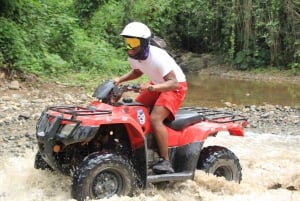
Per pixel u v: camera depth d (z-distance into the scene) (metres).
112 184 5.57
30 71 13.96
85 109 5.79
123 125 5.88
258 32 23.77
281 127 11.34
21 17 14.87
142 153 5.74
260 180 6.87
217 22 25.42
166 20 25.67
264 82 20.98
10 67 13.55
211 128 6.30
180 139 6.23
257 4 23.62
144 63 5.93
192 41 27.22
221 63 25.02
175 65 6.10
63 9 19.45
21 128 9.39
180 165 6.18
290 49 23.23
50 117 5.73
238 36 24.56
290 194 6.39
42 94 12.59
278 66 23.52
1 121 9.68
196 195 6.06
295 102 15.52
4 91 12.34
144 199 5.64
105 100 5.96
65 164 5.83
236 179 6.57
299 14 23.06
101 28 22.23
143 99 6.14
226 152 6.46
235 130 6.56
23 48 13.91
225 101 15.35
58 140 5.50
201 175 6.23
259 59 23.86
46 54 15.05
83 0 22.75
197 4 25.70
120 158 5.55
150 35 5.86
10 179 6.30
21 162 7.14
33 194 5.87
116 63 17.52
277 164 7.89
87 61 16.80
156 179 5.86
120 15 23.61
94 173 5.41
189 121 6.32
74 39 17.00
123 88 5.88
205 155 6.40
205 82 20.44
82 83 14.34
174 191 6.17
